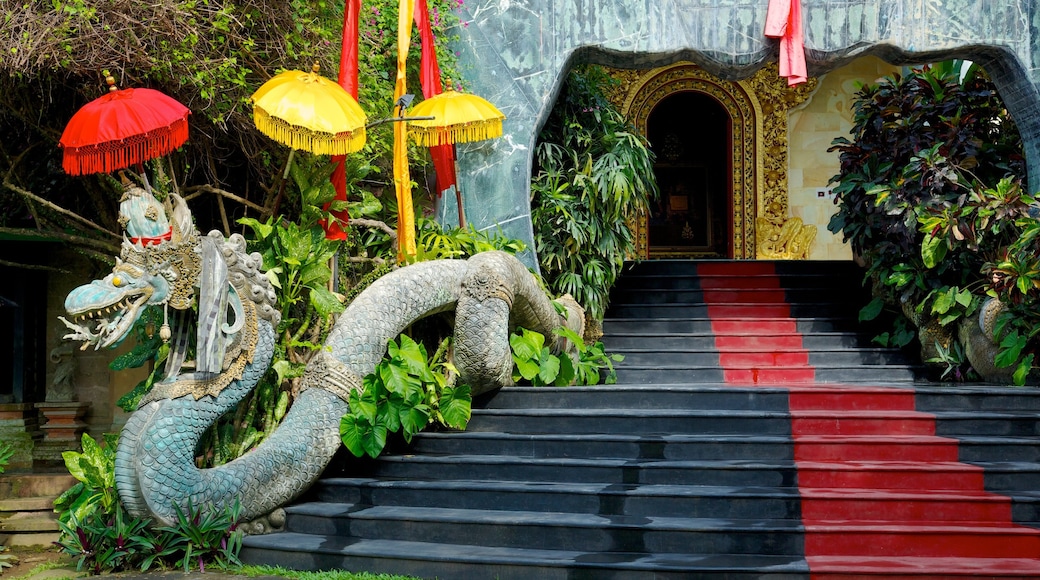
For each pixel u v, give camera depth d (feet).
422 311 22.98
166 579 18.70
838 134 46.21
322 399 21.26
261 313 20.42
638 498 19.83
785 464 20.57
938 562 18.01
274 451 20.61
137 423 19.22
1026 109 29.14
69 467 20.97
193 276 19.45
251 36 23.77
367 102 26.00
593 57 30.04
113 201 25.89
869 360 30.14
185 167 24.76
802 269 35.47
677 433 22.57
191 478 19.35
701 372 29.25
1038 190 29.07
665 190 48.91
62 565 20.51
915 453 21.21
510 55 29.55
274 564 19.53
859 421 22.24
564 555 18.53
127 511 19.52
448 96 25.71
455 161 28.78
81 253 28.48
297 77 21.45
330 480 21.80
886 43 28.78
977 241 27.20
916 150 29.35
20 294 29.81
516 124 29.55
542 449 22.24
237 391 20.03
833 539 18.62
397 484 21.20
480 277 24.11
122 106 19.40
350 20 24.27
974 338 27.14
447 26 29.17
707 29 29.04
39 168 26.76
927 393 23.54
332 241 23.41
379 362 22.12
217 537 19.66
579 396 24.35
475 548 19.21
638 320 32.30
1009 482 20.21
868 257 31.12
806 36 28.91
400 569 18.74
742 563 17.89
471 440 22.82
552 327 26.99
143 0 21.16
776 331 31.94
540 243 30.60
